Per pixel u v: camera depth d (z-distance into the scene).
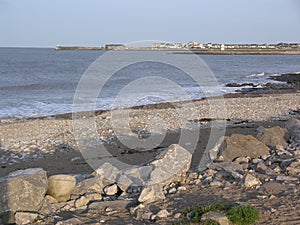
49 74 55.78
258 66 86.44
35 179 8.30
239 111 24.41
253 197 7.91
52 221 7.66
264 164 10.23
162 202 8.08
